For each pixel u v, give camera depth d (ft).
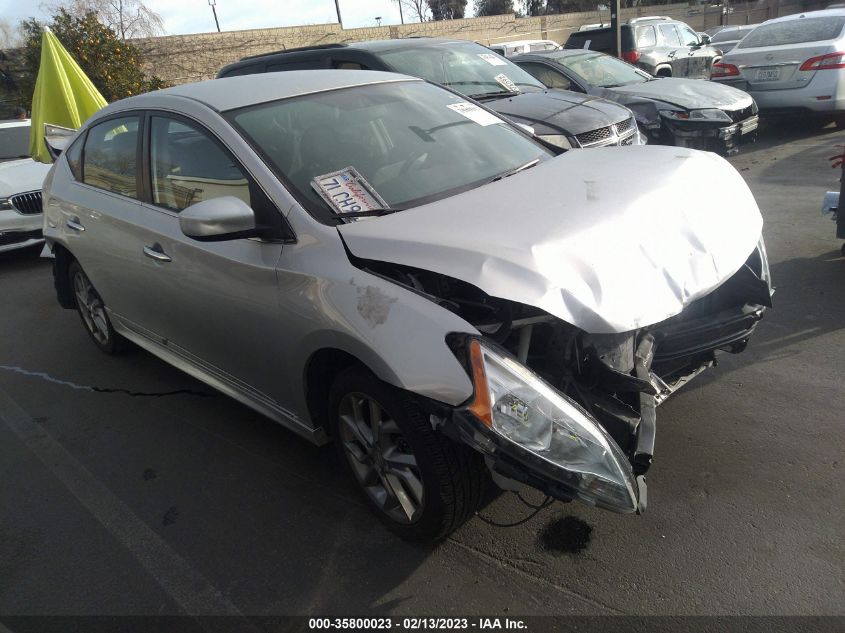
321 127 10.73
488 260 7.59
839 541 8.43
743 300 10.06
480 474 8.41
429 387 7.51
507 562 8.70
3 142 29.45
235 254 9.80
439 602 8.23
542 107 23.15
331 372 9.56
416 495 8.71
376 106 11.65
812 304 14.90
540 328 8.64
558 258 7.65
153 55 77.36
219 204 9.02
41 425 13.42
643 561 8.48
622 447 8.00
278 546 9.46
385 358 7.80
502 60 26.96
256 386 10.87
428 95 12.63
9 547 9.98
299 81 11.89
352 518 9.84
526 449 7.23
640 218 8.53
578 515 9.34
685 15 109.50
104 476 11.52
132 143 12.57
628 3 122.62
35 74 55.26
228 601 8.61
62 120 28.02
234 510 10.30
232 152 10.11
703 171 10.18
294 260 9.00
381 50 24.30
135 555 9.57
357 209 9.32
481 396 7.28
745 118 28.32
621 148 11.80
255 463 11.43
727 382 12.23
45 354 16.90
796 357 12.80
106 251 13.26
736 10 108.06
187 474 11.33
